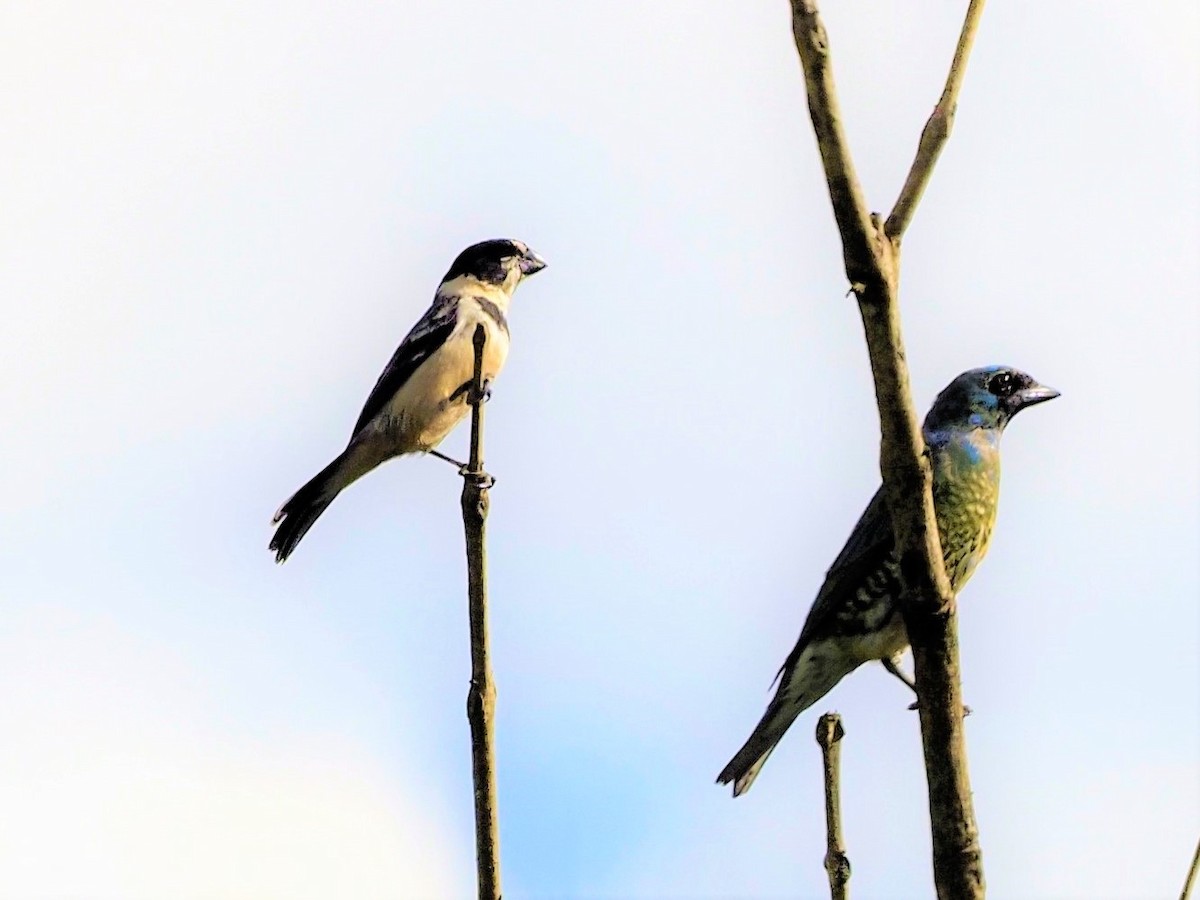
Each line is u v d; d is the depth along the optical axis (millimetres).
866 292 5805
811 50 5508
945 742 6266
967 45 6031
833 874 6207
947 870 6230
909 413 5969
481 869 6715
